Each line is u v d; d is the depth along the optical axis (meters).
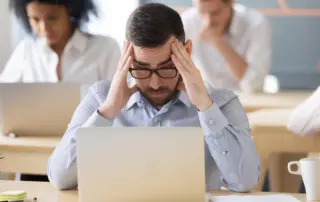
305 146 3.16
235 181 2.25
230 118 2.32
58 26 3.87
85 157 1.91
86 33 4.03
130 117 2.38
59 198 2.15
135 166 1.90
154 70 2.21
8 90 3.27
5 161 3.11
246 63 4.59
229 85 4.75
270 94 4.59
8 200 2.08
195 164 1.90
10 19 5.17
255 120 3.34
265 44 4.63
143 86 2.25
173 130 1.89
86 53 4.02
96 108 2.39
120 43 5.43
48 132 3.30
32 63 4.12
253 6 5.58
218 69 4.72
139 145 1.90
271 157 4.17
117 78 2.24
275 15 5.58
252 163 2.25
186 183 1.90
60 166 2.25
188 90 2.21
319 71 5.57
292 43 5.59
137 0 5.45
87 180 1.92
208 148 2.34
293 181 4.16
